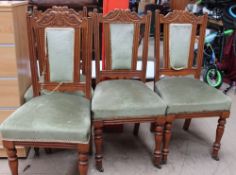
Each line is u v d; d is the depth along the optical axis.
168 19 1.93
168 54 2.01
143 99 1.71
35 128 1.40
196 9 3.97
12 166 1.51
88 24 1.64
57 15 1.62
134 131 2.28
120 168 1.87
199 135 2.32
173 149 2.10
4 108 1.77
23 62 1.84
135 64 1.99
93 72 2.23
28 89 1.92
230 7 3.33
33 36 1.66
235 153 2.07
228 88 3.31
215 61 3.42
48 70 1.72
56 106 1.56
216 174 1.83
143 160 1.96
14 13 1.61
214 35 3.47
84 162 1.48
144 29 1.95
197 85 1.95
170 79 2.05
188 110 1.76
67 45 1.67
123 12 1.86
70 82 1.75
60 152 2.03
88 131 1.44
